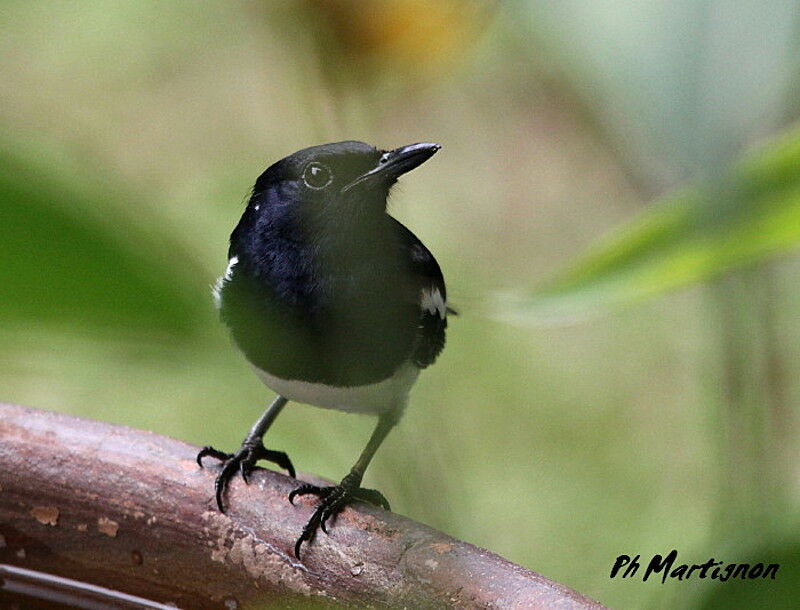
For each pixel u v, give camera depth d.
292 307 3.14
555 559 3.35
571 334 3.97
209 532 3.11
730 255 2.64
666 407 3.69
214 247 3.28
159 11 3.36
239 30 3.84
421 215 4.29
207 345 1.46
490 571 3.09
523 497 3.38
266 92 4.36
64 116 4.13
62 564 3.12
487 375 3.77
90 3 3.34
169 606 3.12
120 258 1.41
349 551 3.10
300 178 3.14
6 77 4.12
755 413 3.09
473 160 4.51
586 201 4.34
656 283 2.73
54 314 1.40
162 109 4.24
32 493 3.12
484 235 4.22
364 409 3.16
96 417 3.36
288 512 3.11
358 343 3.14
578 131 4.43
